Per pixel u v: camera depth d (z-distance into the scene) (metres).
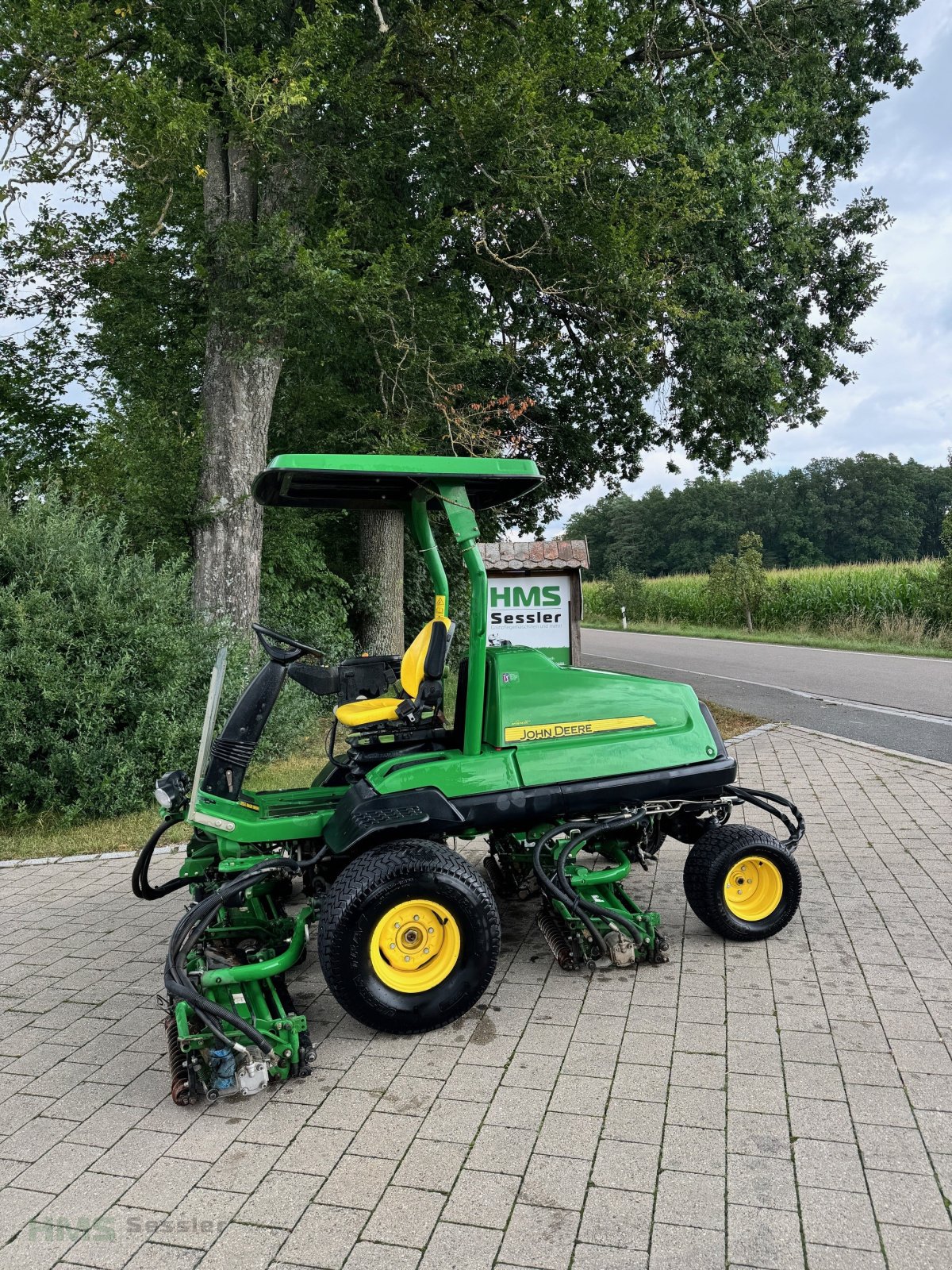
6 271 11.37
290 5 11.14
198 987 3.71
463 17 10.72
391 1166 3.01
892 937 4.76
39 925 5.62
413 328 11.09
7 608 7.90
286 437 13.66
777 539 88.88
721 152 13.62
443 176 11.11
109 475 11.32
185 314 12.40
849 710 12.88
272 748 9.65
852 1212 2.68
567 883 4.39
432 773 4.25
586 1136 3.12
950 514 22.44
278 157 10.02
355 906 3.78
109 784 7.85
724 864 4.64
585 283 12.85
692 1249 2.56
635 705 4.69
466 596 15.60
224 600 10.70
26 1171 3.10
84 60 8.88
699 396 14.70
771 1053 3.62
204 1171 3.04
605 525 104.25
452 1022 4.04
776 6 14.61
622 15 13.43
